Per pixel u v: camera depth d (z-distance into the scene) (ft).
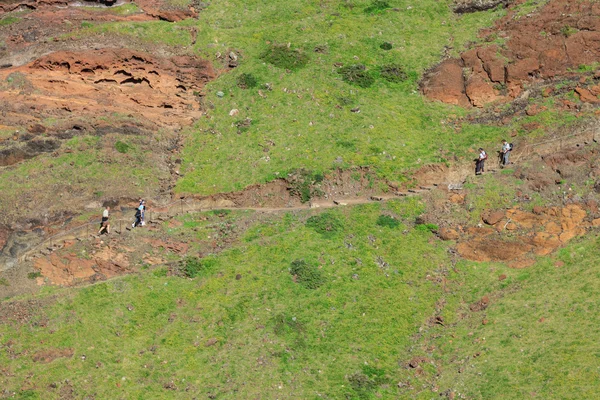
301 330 162.30
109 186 186.29
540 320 158.40
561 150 191.42
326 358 158.20
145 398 148.46
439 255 179.83
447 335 163.63
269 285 169.89
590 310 156.15
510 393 145.89
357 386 153.28
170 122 209.05
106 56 215.31
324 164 197.77
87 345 154.51
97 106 204.54
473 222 183.73
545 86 210.38
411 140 206.49
